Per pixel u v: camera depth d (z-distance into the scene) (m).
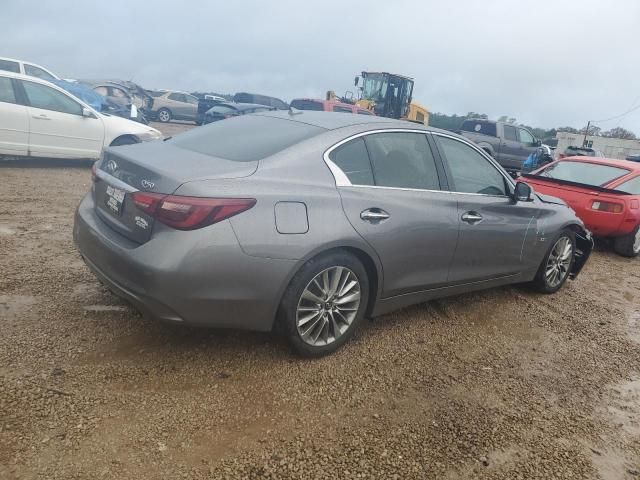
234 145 3.43
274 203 2.96
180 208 2.76
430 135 3.99
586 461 2.73
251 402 2.88
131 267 2.85
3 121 8.67
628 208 7.10
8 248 4.84
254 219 2.88
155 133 10.70
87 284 4.15
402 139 3.79
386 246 3.45
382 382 3.23
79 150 9.51
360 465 2.49
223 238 2.80
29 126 8.91
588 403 3.29
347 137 3.46
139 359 3.16
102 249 3.07
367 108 20.05
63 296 3.89
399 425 2.83
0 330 3.30
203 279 2.79
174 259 2.74
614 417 3.17
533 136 19.48
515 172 18.30
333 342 3.41
